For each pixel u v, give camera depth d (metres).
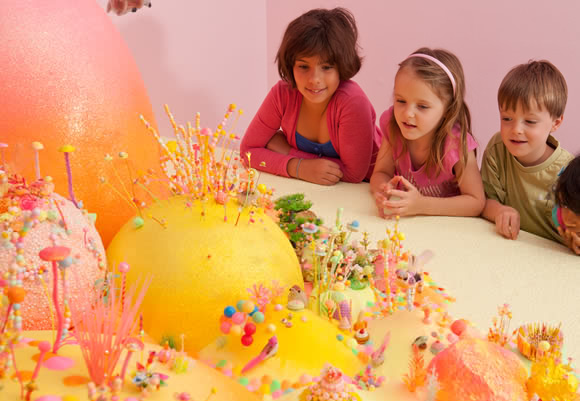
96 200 1.00
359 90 1.75
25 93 0.90
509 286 1.09
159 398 0.62
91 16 1.03
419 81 1.39
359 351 0.83
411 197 1.43
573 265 1.19
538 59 2.02
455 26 2.20
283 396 0.68
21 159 0.91
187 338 0.83
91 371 0.62
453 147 1.50
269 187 1.67
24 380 0.58
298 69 1.67
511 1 2.04
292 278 0.91
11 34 0.90
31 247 0.75
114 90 1.02
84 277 0.80
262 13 2.67
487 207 1.48
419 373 0.74
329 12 1.74
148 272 0.86
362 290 0.99
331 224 1.38
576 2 1.89
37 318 0.75
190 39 2.40
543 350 0.77
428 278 1.10
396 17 2.36
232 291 0.84
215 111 2.60
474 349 0.72
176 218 0.92
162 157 1.11
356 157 1.72
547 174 1.45
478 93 2.21
